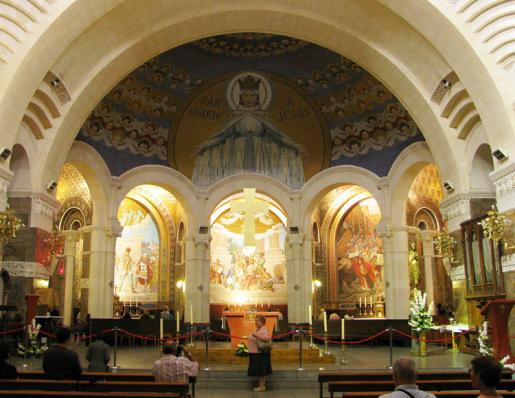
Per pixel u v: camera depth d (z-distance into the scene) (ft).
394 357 51.62
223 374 40.98
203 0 54.90
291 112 79.66
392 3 49.37
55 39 46.96
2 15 44.06
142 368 42.45
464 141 54.60
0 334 47.88
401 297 72.38
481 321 51.13
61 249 79.92
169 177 78.59
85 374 26.73
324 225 96.48
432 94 54.80
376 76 59.21
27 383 24.32
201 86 77.10
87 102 55.77
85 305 73.00
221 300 100.17
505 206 45.16
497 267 46.47
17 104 45.80
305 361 46.62
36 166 52.42
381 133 74.95
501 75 45.01
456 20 46.26
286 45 73.97
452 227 55.98
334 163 79.46
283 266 101.76
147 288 93.71
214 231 102.12
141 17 53.93
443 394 21.81
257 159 81.97
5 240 47.91
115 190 73.61
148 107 75.41
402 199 73.97
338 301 94.07
